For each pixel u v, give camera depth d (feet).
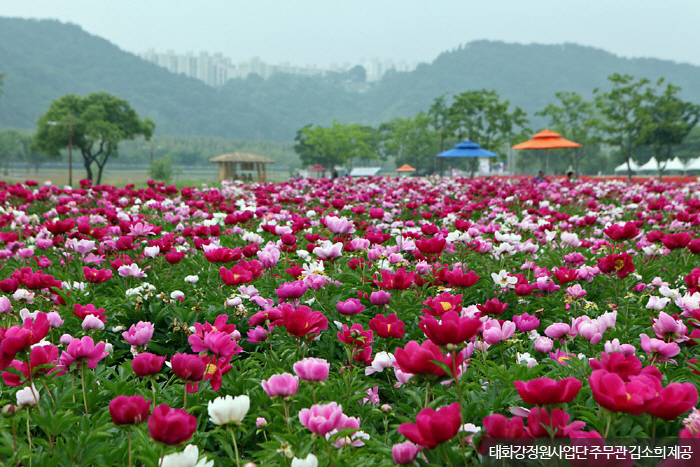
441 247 16.70
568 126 296.92
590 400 8.91
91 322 11.76
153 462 6.99
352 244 18.16
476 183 55.98
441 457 6.63
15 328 8.25
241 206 33.14
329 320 14.12
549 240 24.00
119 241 19.94
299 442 7.69
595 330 10.82
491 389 9.62
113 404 6.65
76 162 649.20
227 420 6.84
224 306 14.85
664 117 192.65
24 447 8.14
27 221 28.14
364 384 10.82
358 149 437.99
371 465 7.52
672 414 5.76
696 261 21.26
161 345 14.29
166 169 240.32
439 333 6.76
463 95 256.73
